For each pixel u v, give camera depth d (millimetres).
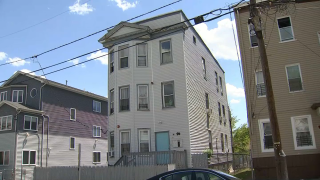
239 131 47250
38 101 32688
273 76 18344
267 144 17609
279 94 18016
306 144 17016
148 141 21828
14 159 28906
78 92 37750
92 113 40312
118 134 22422
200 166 20297
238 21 19750
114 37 23781
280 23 18984
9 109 30672
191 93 22906
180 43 22547
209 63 29984
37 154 31188
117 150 22203
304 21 18547
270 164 17297
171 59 22641
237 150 46531
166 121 21812
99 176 18656
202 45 28250
